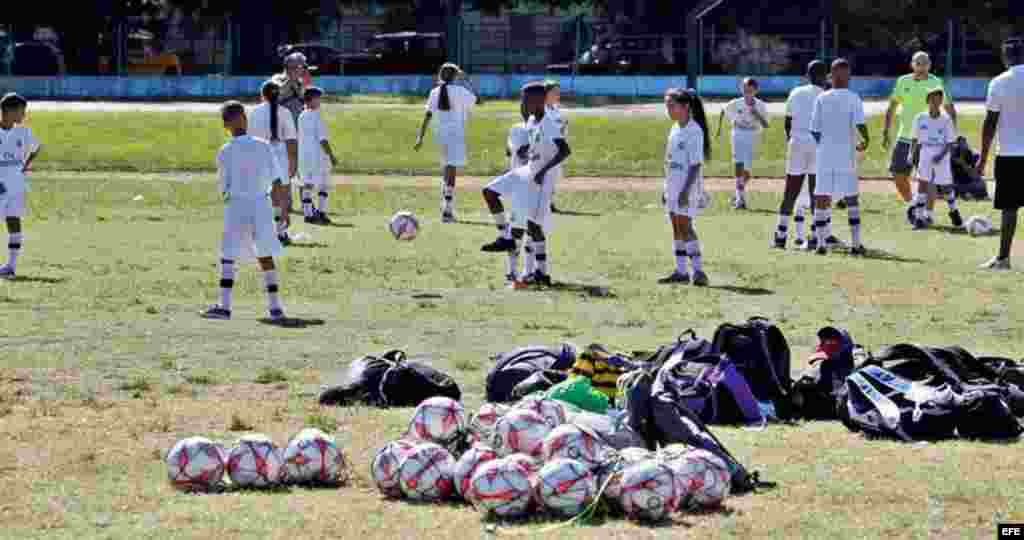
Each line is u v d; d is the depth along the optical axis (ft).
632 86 217.97
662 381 38.93
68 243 81.71
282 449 32.83
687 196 65.92
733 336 40.34
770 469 33.50
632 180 126.41
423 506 30.19
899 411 36.96
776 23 232.32
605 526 28.60
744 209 103.91
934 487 31.73
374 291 64.13
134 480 32.30
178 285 65.31
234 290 63.87
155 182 122.42
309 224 92.32
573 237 86.53
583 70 234.79
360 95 205.67
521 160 74.18
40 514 29.43
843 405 38.29
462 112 95.25
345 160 138.82
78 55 242.99
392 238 84.99
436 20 266.57
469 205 106.11
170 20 250.37
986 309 59.31
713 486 30.01
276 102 80.79
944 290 64.69
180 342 51.03
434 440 33.14
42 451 34.94
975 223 88.28
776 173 129.49
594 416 33.81
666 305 60.34
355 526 28.50
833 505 30.37
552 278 68.64
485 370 46.03
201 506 30.07
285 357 48.32
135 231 88.38
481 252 78.43
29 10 238.48
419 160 139.64
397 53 240.53
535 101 65.31
